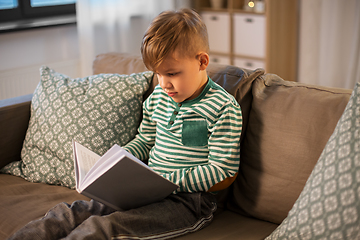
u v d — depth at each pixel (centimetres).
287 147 104
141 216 92
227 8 321
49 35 272
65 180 124
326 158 85
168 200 103
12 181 128
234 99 111
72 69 290
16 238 87
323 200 80
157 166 114
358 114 84
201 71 107
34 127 134
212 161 106
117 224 88
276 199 105
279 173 105
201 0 332
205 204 105
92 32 271
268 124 109
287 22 300
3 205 111
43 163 129
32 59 266
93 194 91
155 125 125
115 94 129
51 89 137
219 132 106
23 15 272
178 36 99
